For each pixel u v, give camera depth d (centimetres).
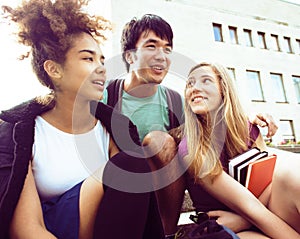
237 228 95
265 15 798
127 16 556
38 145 86
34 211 72
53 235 69
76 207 76
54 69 90
